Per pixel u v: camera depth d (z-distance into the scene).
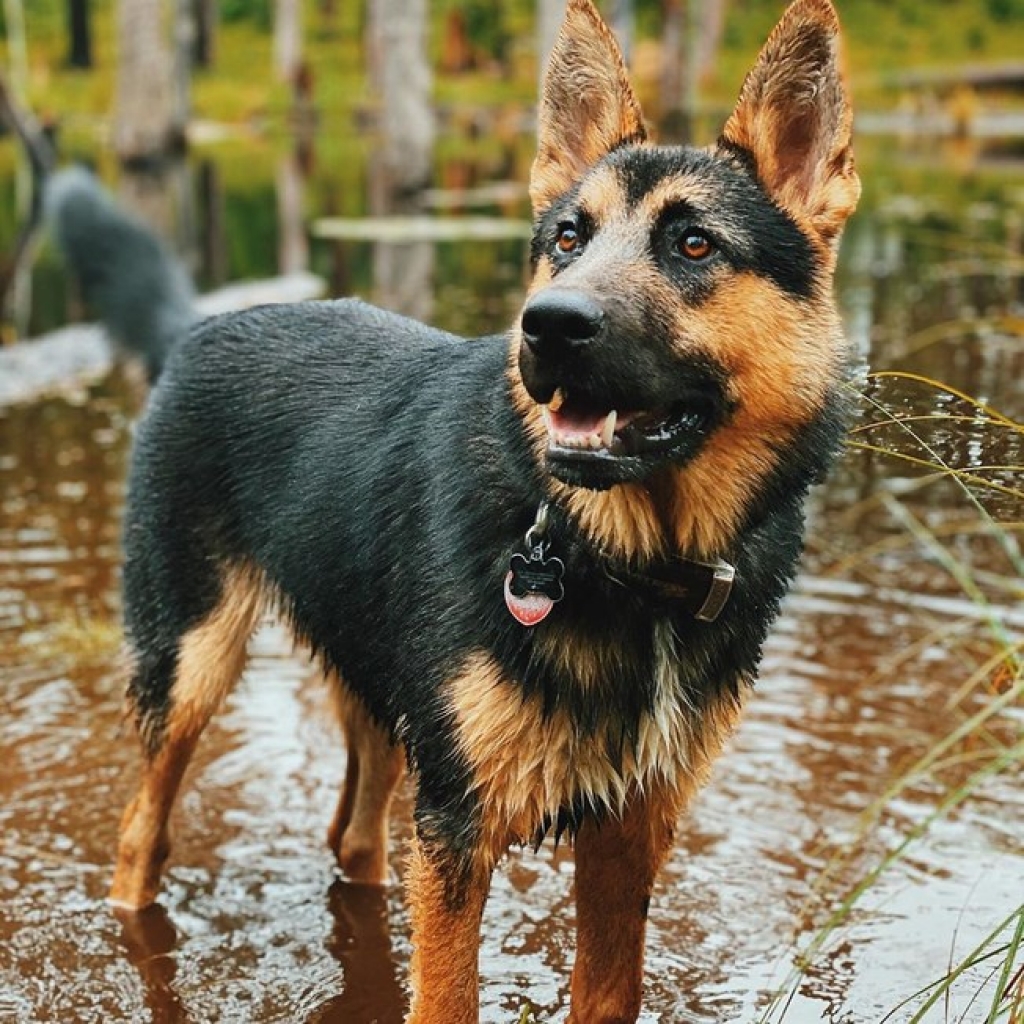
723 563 1.05
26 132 7.41
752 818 1.49
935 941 1.27
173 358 1.42
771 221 1.04
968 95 11.13
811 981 1.23
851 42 13.33
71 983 1.25
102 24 13.53
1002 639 1.22
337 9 14.78
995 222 5.23
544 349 0.95
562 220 1.07
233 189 7.16
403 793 1.60
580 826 1.13
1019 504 1.21
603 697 1.04
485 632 1.04
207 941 1.31
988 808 1.49
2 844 1.45
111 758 1.62
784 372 1.03
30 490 2.52
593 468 0.95
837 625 1.94
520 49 13.35
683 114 9.47
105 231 1.67
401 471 1.15
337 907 1.38
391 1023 1.20
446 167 8.42
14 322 3.89
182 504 1.34
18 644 1.88
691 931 1.31
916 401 1.21
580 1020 1.18
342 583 1.20
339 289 4.29
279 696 1.79
